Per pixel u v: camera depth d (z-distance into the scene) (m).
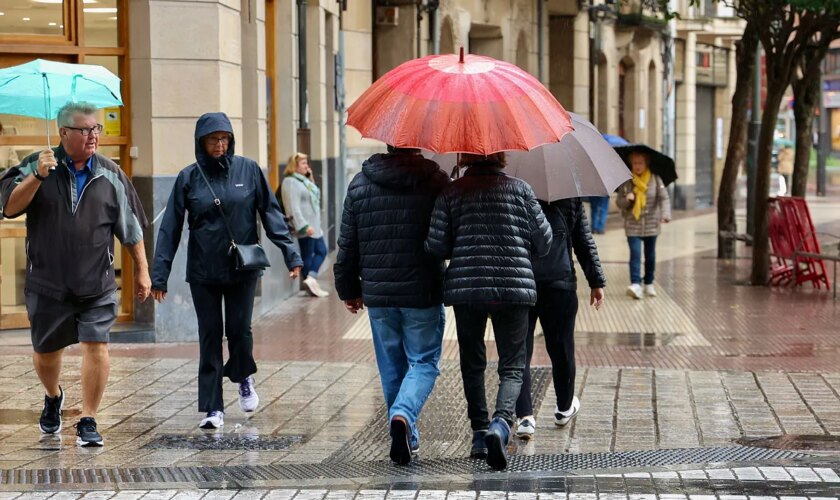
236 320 14.79
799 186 37.84
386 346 12.88
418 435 13.45
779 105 30.47
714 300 27.84
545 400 16.28
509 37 47.97
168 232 14.49
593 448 13.55
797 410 15.59
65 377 17.75
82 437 13.56
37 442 13.86
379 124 12.16
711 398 16.36
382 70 39.94
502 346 12.62
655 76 65.81
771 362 19.48
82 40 21.31
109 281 13.77
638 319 24.77
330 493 11.38
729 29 70.38
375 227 12.50
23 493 11.41
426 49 40.72
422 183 12.51
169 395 16.61
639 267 28.22
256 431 14.44
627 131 63.19
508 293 12.27
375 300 12.51
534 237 12.50
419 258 12.48
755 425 14.73
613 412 15.48
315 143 32.91
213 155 14.48
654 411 15.52
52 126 21.48
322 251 28.44
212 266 14.45
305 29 30.89
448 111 11.98
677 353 20.45
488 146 11.88
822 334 22.72
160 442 13.86
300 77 30.84
